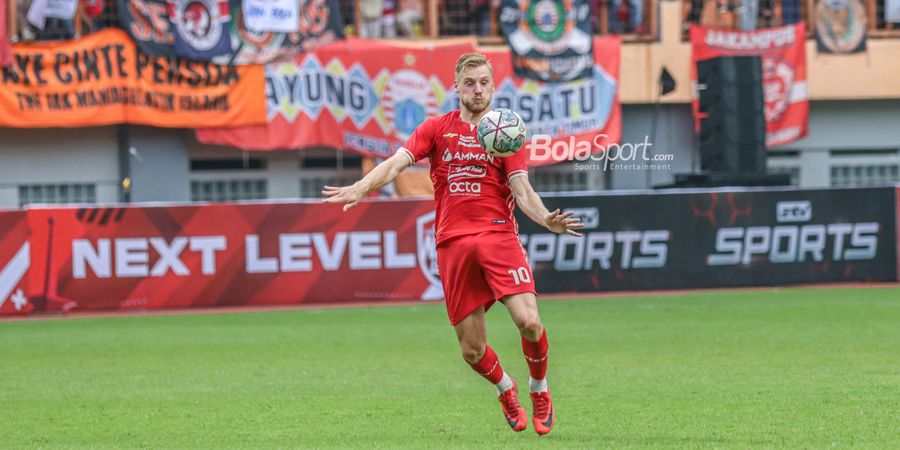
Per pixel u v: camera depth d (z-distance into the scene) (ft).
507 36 230.48
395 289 185.47
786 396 79.92
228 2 223.10
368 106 228.43
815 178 257.96
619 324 139.03
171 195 230.27
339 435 67.51
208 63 222.89
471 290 63.36
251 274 181.57
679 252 194.39
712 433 65.36
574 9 233.14
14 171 225.97
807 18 250.98
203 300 180.34
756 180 207.21
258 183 237.04
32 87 215.10
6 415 78.69
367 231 184.55
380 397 83.92
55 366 109.70
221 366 106.11
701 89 212.02
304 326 147.33
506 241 62.69
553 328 135.44
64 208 176.14
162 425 73.05
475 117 63.77
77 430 71.77
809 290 189.26
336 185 240.73
